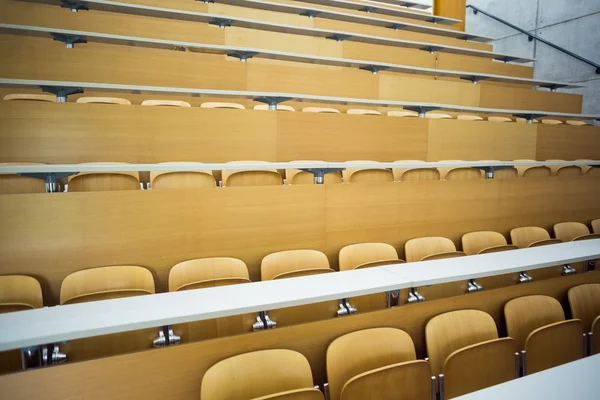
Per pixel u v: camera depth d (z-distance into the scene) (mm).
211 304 1331
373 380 1271
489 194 3090
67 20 3896
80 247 2016
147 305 1316
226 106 3693
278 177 2756
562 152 4570
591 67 6398
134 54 3555
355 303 1947
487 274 1720
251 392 1271
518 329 1784
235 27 4660
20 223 1911
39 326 1158
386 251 2514
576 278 2064
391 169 3377
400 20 6871
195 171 2557
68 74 3387
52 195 1951
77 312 1257
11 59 3262
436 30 6703
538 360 1619
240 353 1363
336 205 2586
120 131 2854
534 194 3273
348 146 3621
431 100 4902
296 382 1319
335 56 5203
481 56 6582
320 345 1485
